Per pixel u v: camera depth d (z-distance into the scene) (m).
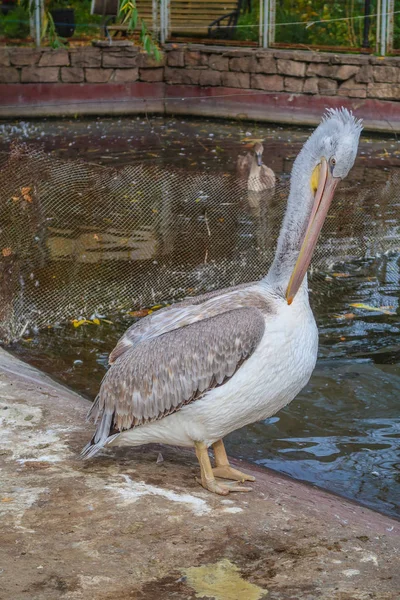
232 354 3.74
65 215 8.30
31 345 6.91
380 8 17.52
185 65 18.77
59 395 5.12
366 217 9.23
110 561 3.32
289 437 5.43
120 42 18.47
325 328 7.19
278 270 3.94
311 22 18.30
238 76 18.33
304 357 3.88
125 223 8.60
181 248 8.45
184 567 3.29
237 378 3.77
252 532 3.57
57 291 7.54
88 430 4.59
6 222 7.22
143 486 3.96
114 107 18.62
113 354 4.15
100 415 4.07
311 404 5.83
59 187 8.30
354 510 4.19
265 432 5.49
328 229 9.11
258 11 18.86
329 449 5.28
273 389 3.84
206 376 3.78
